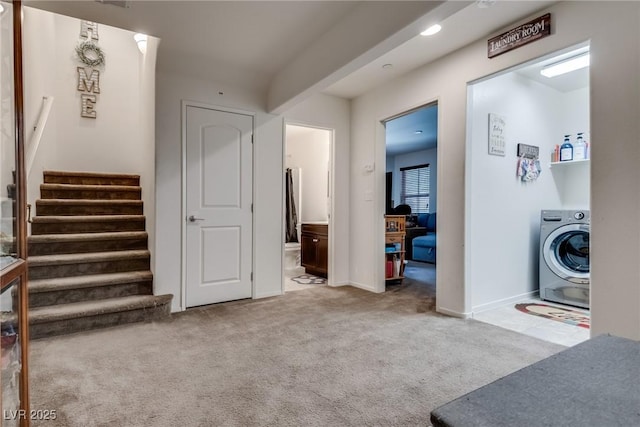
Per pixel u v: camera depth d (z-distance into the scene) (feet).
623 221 6.81
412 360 7.43
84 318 9.27
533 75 12.03
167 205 11.07
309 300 12.37
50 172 13.51
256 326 9.61
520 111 12.10
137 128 16.42
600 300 7.11
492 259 11.34
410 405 5.74
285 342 8.43
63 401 5.81
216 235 11.96
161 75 10.92
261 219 12.85
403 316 10.50
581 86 12.89
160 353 7.78
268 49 10.22
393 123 18.53
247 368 7.05
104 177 14.53
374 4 7.61
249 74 12.07
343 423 5.26
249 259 12.60
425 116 17.20
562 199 13.74
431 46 10.10
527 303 11.98
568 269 11.75
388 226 14.85
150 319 10.14
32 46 11.58
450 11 6.40
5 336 3.90
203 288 11.71
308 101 13.89
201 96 11.62
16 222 4.30
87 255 11.07
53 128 14.69
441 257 10.84
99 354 7.71
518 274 12.21
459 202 10.32
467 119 10.12
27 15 11.05
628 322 6.75
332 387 6.31
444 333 9.02
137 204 13.60
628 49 6.79
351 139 14.89
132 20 8.55
